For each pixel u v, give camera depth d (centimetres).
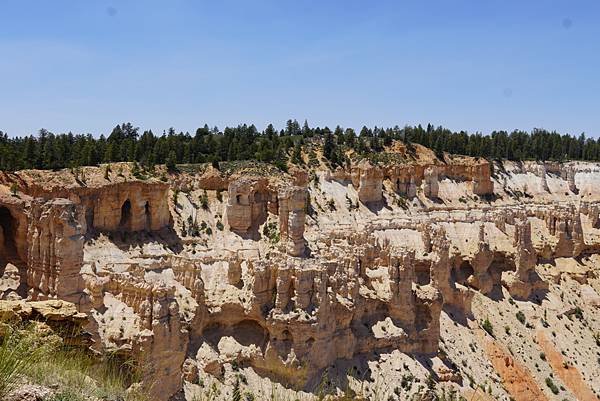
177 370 6719
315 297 8112
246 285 8425
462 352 10700
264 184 12862
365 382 8438
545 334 12900
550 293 14475
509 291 13975
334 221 15588
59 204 6172
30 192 10456
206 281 8744
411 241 13900
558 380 11775
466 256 13900
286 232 10994
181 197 13012
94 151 13575
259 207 12694
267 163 16612
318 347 8044
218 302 8281
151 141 16975
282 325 7919
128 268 8850
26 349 2797
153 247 11231
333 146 19662
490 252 13762
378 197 17212
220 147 17862
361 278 9831
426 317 9788
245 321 8375
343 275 8981
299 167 17088
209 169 14762
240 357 8012
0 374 2459
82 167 12069
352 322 9038
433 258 11950
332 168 17688
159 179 12925
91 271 8875
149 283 6769
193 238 12038
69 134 17150
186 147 17088
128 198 11356
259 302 8112
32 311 4100
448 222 15388
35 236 6256
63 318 4159
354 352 8825
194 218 12612
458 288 12100
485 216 15850
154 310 6481
